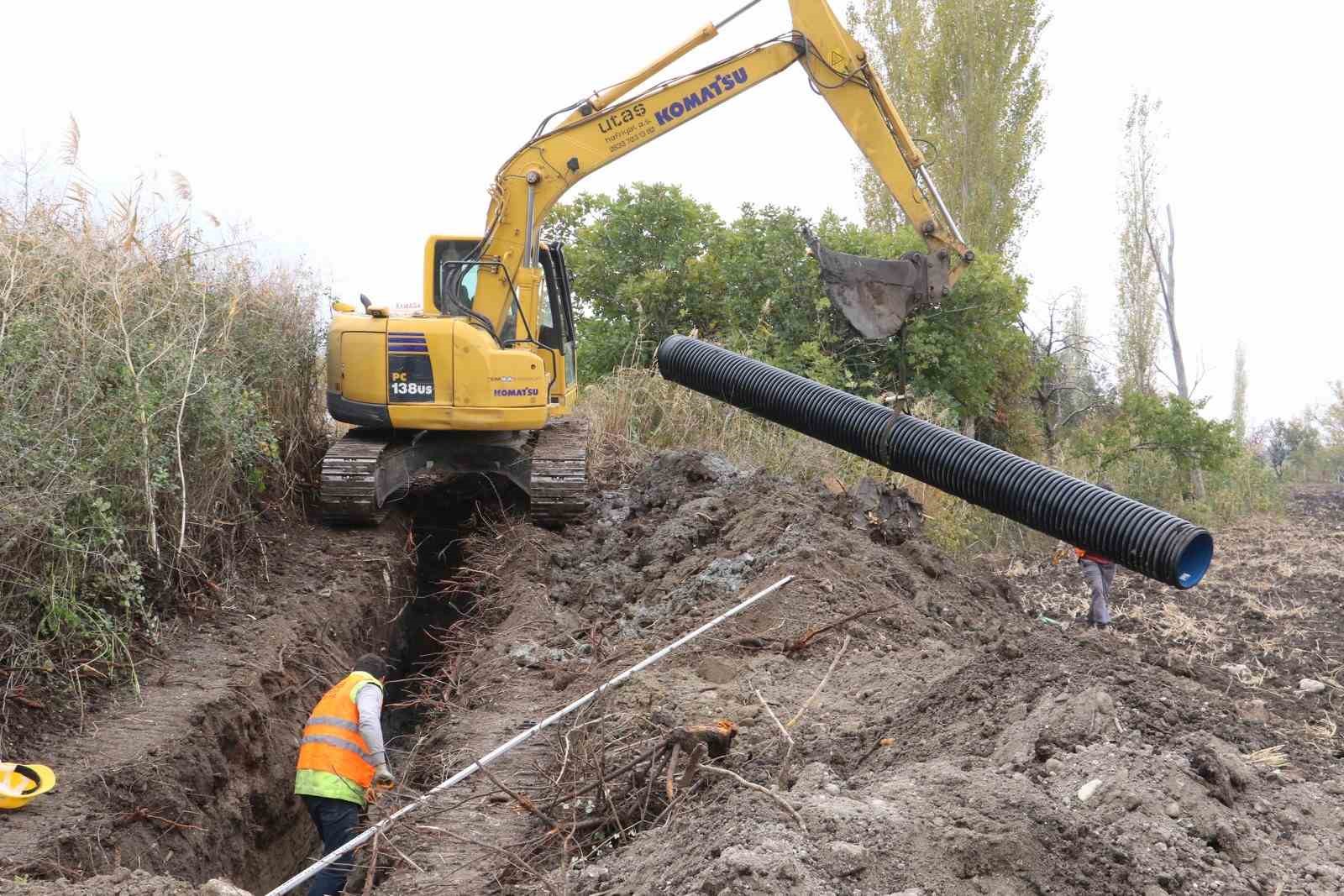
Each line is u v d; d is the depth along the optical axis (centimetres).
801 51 1040
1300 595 1411
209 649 807
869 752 584
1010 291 2102
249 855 698
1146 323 2964
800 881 397
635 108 1146
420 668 1096
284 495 1143
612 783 593
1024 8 2533
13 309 788
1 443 724
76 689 701
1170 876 430
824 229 2097
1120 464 2377
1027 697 573
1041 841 434
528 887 505
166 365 889
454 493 1336
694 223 2144
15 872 508
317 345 1274
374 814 630
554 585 1040
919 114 2611
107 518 770
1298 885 442
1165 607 1284
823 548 938
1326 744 711
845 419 809
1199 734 535
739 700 695
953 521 1587
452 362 1136
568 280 1407
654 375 1736
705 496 1220
